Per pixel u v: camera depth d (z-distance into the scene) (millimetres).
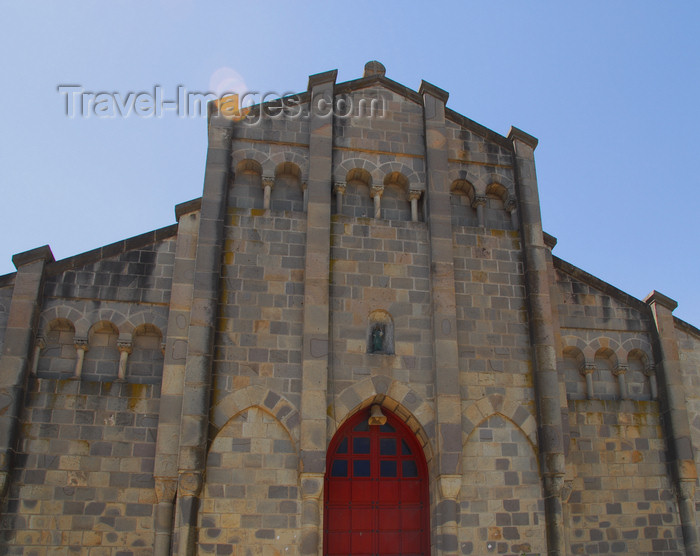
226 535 18797
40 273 21062
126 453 20000
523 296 23000
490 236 23562
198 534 18703
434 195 23281
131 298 21656
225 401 19969
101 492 19547
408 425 21812
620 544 21844
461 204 24469
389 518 21141
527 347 22328
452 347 21406
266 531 18984
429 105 24500
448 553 19406
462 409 21156
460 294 22562
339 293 21734
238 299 21078
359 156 23703
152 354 21578
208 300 20641
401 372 21203
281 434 19969
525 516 20422
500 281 23016
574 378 24031
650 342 24547
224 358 20375
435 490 20391
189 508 18625
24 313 20500
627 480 22594
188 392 19578
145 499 19656
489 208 24562
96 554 19000
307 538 18797
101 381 20719
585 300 24641
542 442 21031
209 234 21406
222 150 22562
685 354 24484
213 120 22906
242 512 19062
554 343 22188
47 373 20766
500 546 20000
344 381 20766
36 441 19672
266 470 19531
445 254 22531
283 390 20312
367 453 21672
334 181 23141
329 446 21297
